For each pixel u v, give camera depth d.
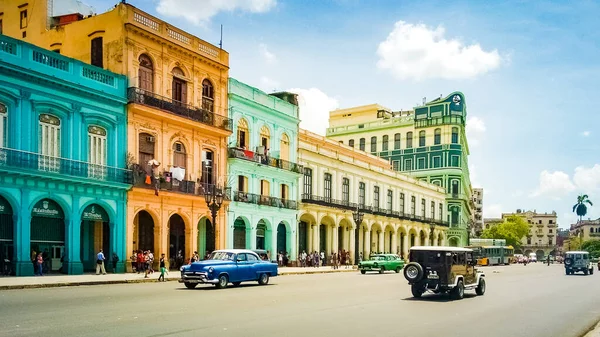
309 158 51.91
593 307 19.47
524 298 21.98
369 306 17.53
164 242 34.75
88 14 40.91
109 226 31.70
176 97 37.06
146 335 11.09
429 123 88.38
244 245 42.84
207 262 23.33
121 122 32.62
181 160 37.09
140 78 34.31
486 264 75.88
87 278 26.27
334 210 54.44
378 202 65.06
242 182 42.97
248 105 43.56
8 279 24.22
